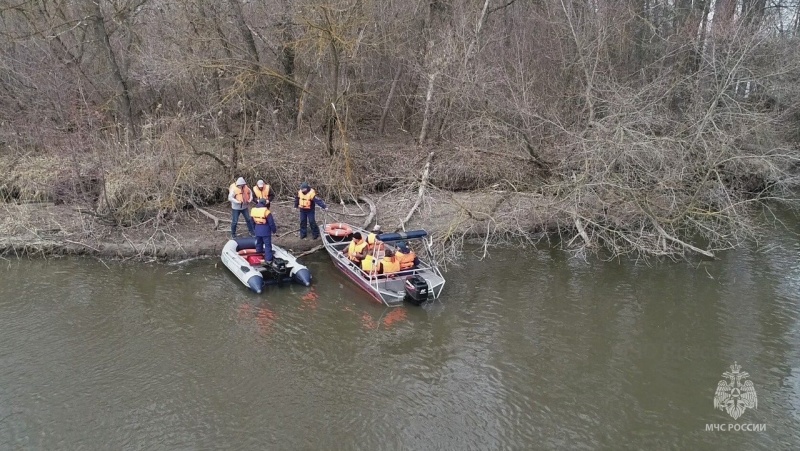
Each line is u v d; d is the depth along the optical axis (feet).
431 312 40.96
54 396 31.22
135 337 37.11
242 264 45.03
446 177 64.08
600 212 53.47
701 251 49.34
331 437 28.58
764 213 61.67
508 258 50.44
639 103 56.44
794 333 38.11
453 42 66.33
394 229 53.98
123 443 27.94
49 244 48.83
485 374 33.96
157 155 56.49
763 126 57.72
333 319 39.91
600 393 32.22
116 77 65.00
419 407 30.99
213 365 34.35
